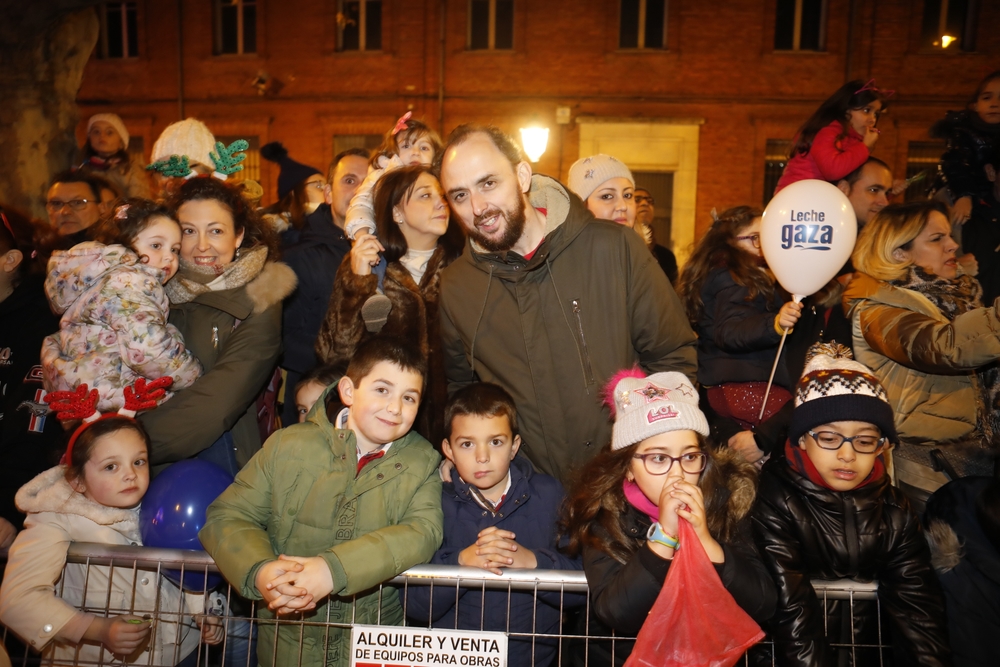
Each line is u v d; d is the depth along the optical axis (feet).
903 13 48.16
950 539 8.23
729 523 7.61
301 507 7.79
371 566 7.05
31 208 20.38
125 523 8.38
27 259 10.59
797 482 8.00
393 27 50.80
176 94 53.21
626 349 9.09
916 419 9.47
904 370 9.57
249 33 53.31
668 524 6.89
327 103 51.88
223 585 8.63
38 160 20.51
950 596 8.20
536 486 8.71
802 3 49.37
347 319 10.30
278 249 10.46
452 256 11.02
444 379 10.44
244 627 8.88
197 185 9.66
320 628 7.93
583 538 7.64
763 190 49.98
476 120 50.42
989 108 13.02
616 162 13.67
